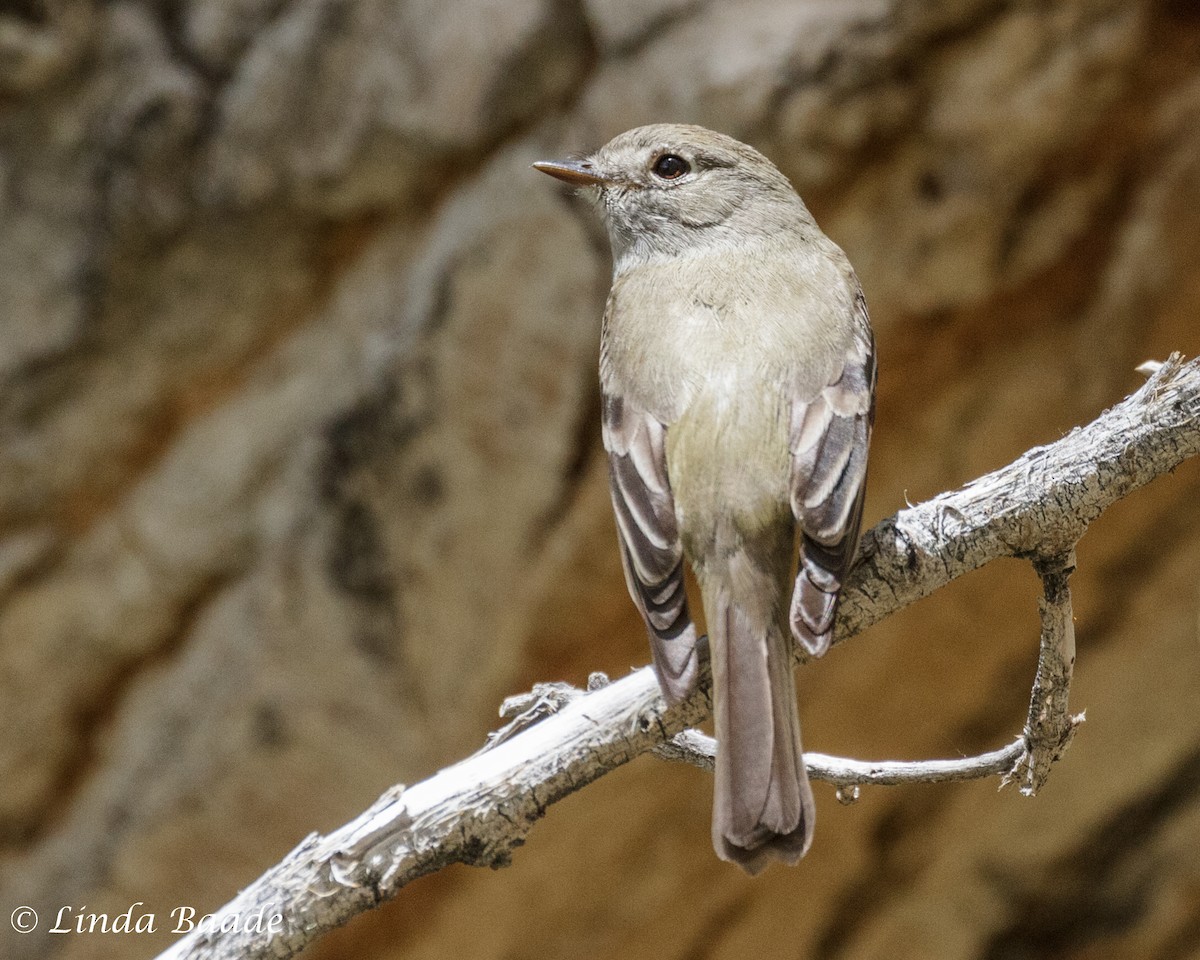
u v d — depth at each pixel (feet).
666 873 40.63
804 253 25.93
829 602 19.83
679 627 20.26
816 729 41.42
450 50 38.19
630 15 37.29
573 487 37.86
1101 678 42.14
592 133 37.73
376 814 20.34
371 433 38.78
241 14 39.27
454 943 40.40
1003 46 36.55
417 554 38.65
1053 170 37.63
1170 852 43.29
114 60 39.52
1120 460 20.15
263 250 39.70
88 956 39.93
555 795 20.44
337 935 39.83
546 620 38.42
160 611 40.24
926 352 38.86
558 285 37.50
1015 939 43.80
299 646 39.22
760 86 36.22
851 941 43.37
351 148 38.75
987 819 42.68
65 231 39.58
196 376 40.14
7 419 39.60
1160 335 38.96
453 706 38.86
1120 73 37.01
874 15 36.22
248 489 39.83
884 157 37.14
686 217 27.07
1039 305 38.88
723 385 21.97
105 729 40.57
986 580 39.93
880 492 39.86
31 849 40.42
